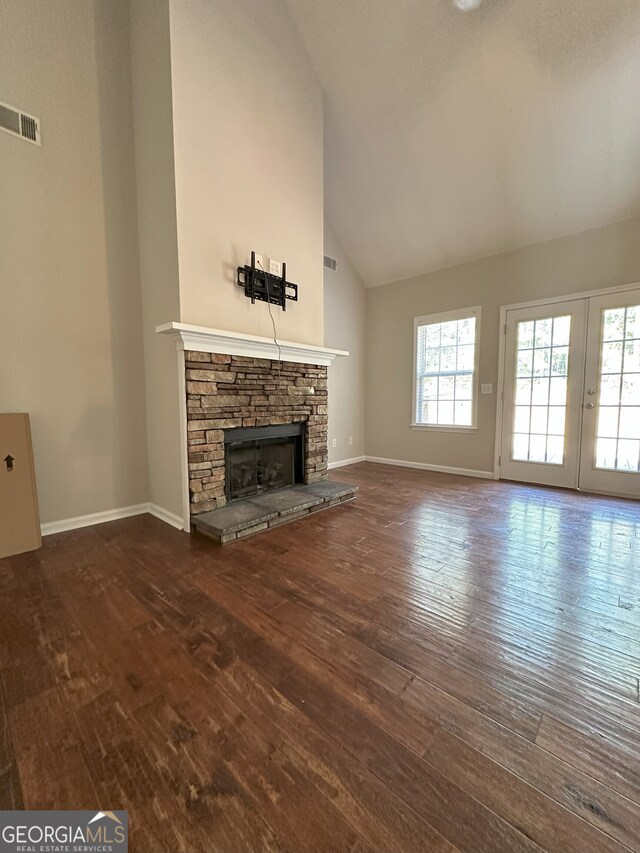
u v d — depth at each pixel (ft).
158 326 8.88
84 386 9.00
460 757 3.22
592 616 5.33
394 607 5.54
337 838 2.62
